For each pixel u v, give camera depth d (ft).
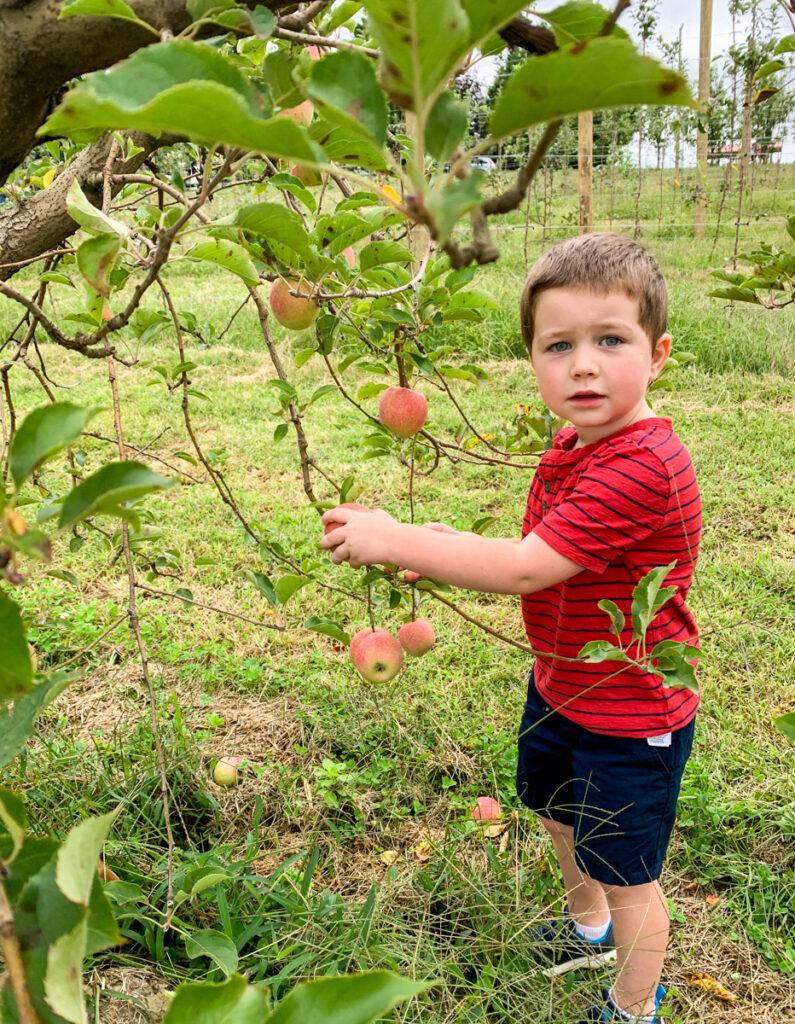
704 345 22.59
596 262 5.46
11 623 2.10
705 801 8.26
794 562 13.07
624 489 5.46
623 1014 6.26
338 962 6.37
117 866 7.34
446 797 8.67
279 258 4.96
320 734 9.77
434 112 1.86
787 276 7.48
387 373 6.79
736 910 7.46
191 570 13.52
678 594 5.98
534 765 6.94
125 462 2.33
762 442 17.51
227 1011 2.08
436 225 1.60
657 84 1.70
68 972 1.98
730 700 9.93
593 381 5.62
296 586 6.37
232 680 10.83
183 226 2.90
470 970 6.70
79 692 10.61
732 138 36.99
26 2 2.75
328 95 1.99
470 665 10.84
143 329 7.09
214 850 7.25
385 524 5.50
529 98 1.75
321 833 8.46
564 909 7.25
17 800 2.88
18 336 26.16
